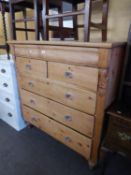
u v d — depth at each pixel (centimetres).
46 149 157
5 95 180
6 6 171
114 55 100
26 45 134
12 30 166
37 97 150
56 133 148
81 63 104
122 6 134
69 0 144
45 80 133
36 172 132
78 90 113
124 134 103
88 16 106
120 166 136
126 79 114
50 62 123
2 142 166
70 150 155
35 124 169
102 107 105
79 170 133
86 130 121
